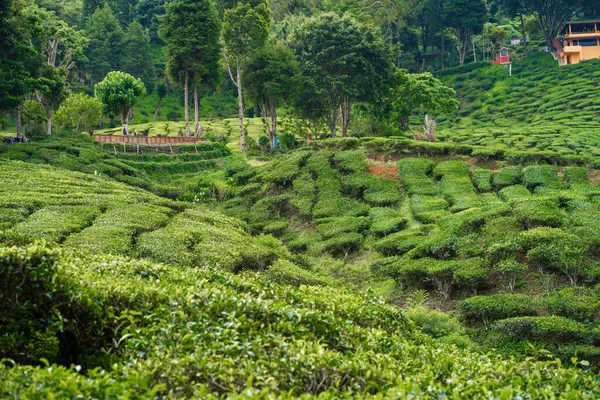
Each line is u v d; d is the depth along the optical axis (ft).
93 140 163.43
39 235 68.80
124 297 33.47
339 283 76.69
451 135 223.10
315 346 29.84
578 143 185.16
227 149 176.35
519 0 326.03
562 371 32.65
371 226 99.60
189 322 31.48
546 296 66.08
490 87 293.64
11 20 135.64
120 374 26.89
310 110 189.57
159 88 305.73
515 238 74.74
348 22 188.03
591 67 278.67
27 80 144.25
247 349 29.17
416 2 328.49
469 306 63.52
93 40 298.97
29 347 30.32
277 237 108.78
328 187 120.67
